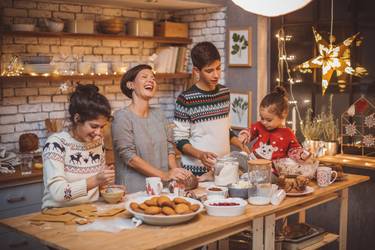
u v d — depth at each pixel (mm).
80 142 2705
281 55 4898
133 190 3182
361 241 4398
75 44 4891
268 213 2627
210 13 5266
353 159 4352
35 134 4430
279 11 2814
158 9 5441
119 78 4973
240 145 3586
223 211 2506
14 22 4504
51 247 2379
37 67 4438
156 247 2105
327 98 4680
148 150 3250
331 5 4574
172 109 5746
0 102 4465
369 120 4395
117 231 2293
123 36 4934
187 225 2377
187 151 3352
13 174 4066
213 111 3455
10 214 3986
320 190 3025
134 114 3260
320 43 4562
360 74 4441
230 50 5129
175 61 5391
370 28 4379
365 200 4340
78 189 2559
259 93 4977
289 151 3215
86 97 2586
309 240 3229
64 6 4785
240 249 3414
